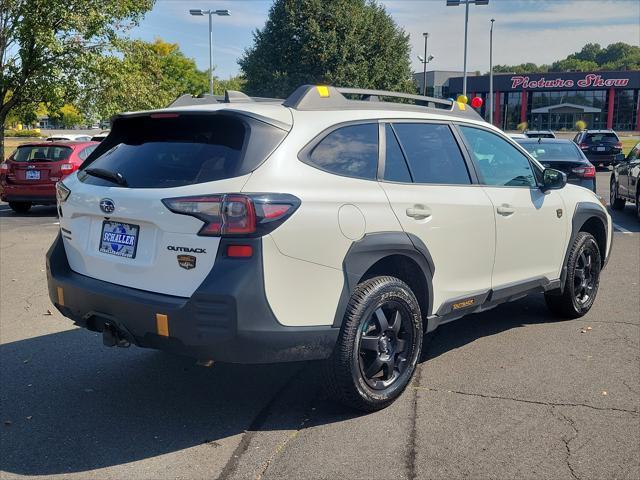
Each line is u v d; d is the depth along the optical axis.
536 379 4.46
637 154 13.35
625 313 6.11
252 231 3.27
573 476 3.22
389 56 35.22
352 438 3.62
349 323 3.68
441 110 4.75
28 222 12.87
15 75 17.14
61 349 5.19
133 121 4.07
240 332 3.26
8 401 4.19
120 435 3.71
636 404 4.04
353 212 3.69
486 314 6.12
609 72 68.62
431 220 4.16
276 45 33.91
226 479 3.22
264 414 3.97
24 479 3.25
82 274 3.95
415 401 4.10
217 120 3.66
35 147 13.84
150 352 5.11
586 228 6.24
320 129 3.75
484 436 3.63
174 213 3.38
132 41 19.22
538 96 71.75
